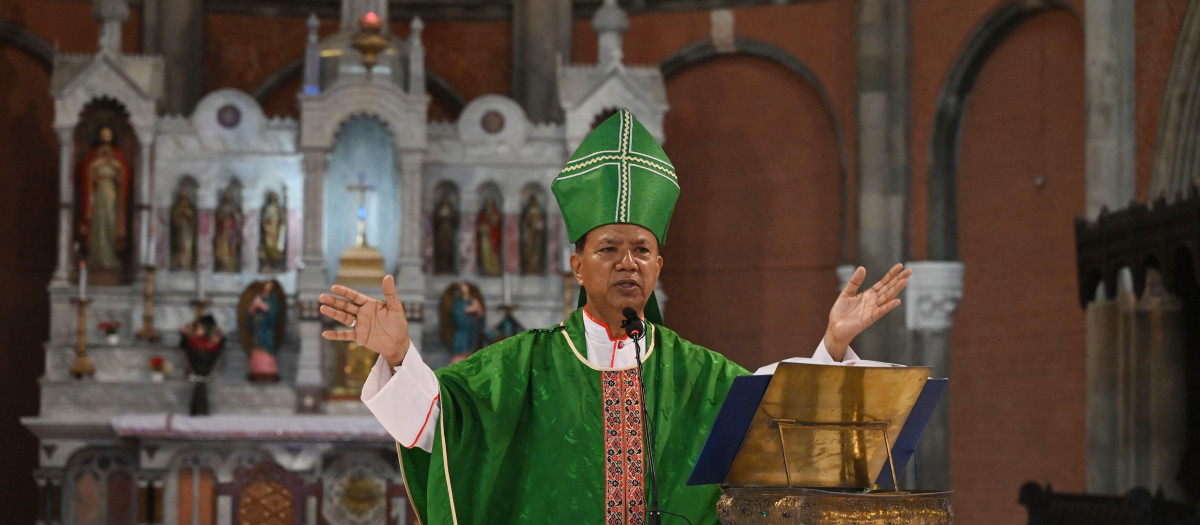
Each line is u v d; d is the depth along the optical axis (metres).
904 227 11.25
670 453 3.05
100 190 10.80
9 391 11.45
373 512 9.50
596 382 3.07
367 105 10.79
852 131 11.72
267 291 10.45
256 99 13.00
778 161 12.27
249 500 8.66
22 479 11.45
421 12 13.35
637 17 12.74
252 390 10.18
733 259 12.30
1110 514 7.05
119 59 11.06
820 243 11.98
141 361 10.23
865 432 2.79
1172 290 7.09
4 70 11.80
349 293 2.75
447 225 11.22
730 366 3.21
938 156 11.05
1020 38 10.36
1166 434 7.68
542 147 11.34
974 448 10.73
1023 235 10.34
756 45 12.34
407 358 2.80
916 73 11.29
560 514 2.96
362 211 10.67
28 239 11.67
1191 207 6.74
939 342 10.95
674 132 12.59
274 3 13.16
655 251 3.08
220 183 11.06
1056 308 9.94
